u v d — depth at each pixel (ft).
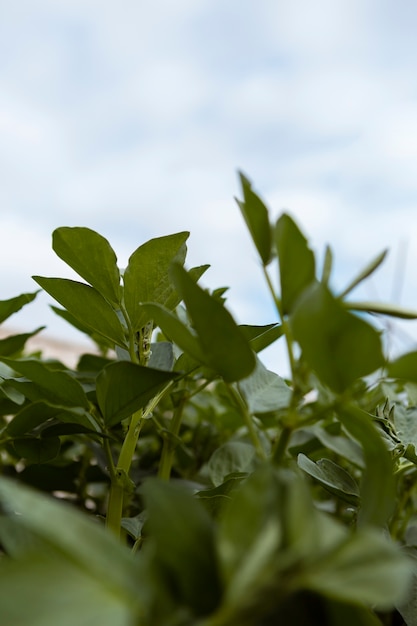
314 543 1.08
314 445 2.11
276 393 1.68
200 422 2.62
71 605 0.99
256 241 1.35
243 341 1.31
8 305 2.08
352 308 1.31
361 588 0.99
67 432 1.74
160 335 2.49
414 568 1.54
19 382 1.70
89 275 1.77
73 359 5.17
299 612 1.17
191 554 1.12
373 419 1.76
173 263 1.29
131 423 1.71
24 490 1.12
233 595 0.95
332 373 1.25
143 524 1.66
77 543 1.04
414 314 1.30
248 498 1.12
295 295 1.29
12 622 0.96
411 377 1.24
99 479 2.27
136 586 1.06
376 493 1.32
